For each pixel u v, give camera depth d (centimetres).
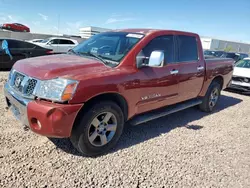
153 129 430
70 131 284
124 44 365
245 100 752
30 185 246
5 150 307
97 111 303
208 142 396
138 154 332
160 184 271
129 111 349
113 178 273
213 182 286
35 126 282
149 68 361
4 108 454
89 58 352
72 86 273
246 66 903
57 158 302
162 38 398
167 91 403
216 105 609
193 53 470
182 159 330
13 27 3391
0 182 246
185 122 486
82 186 254
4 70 960
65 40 1532
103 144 323
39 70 295
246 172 315
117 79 313
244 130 471
